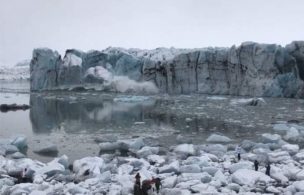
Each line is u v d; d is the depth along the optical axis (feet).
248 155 81.30
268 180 62.59
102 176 65.46
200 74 244.22
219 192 57.77
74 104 205.26
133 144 96.12
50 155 91.66
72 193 57.72
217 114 158.71
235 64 228.84
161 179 64.59
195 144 102.32
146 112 169.37
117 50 317.42
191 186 59.36
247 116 151.84
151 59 274.36
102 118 153.99
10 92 285.84
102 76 282.36
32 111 178.19
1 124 140.77
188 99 216.74
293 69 215.51
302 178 63.62
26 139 102.63
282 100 200.44
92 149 98.12
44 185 60.54
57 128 131.34
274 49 217.77
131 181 62.59
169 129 126.62
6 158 84.94
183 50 286.25
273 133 116.88
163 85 259.19
